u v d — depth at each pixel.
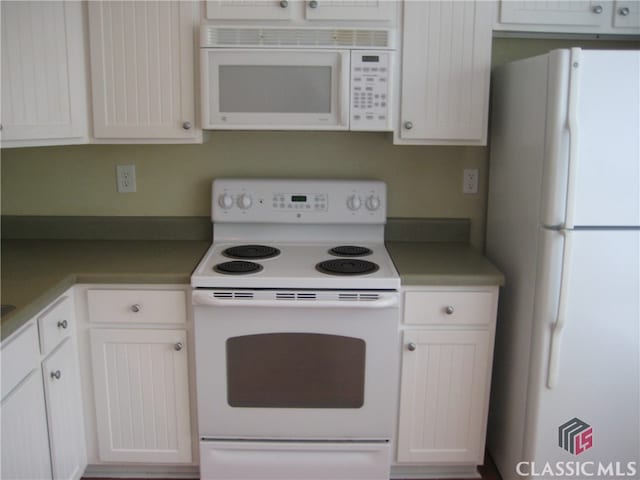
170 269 2.24
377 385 2.24
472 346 2.28
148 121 2.35
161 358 2.26
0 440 1.69
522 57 2.62
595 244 2.00
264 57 2.25
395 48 2.28
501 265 2.47
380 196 2.58
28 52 2.06
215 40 2.25
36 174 2.67
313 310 2.16
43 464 1.97
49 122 2.17
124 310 2.21
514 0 2.31
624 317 2.06
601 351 2.09
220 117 2.30
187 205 2.71
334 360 2.21
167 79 2.32
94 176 2.68
